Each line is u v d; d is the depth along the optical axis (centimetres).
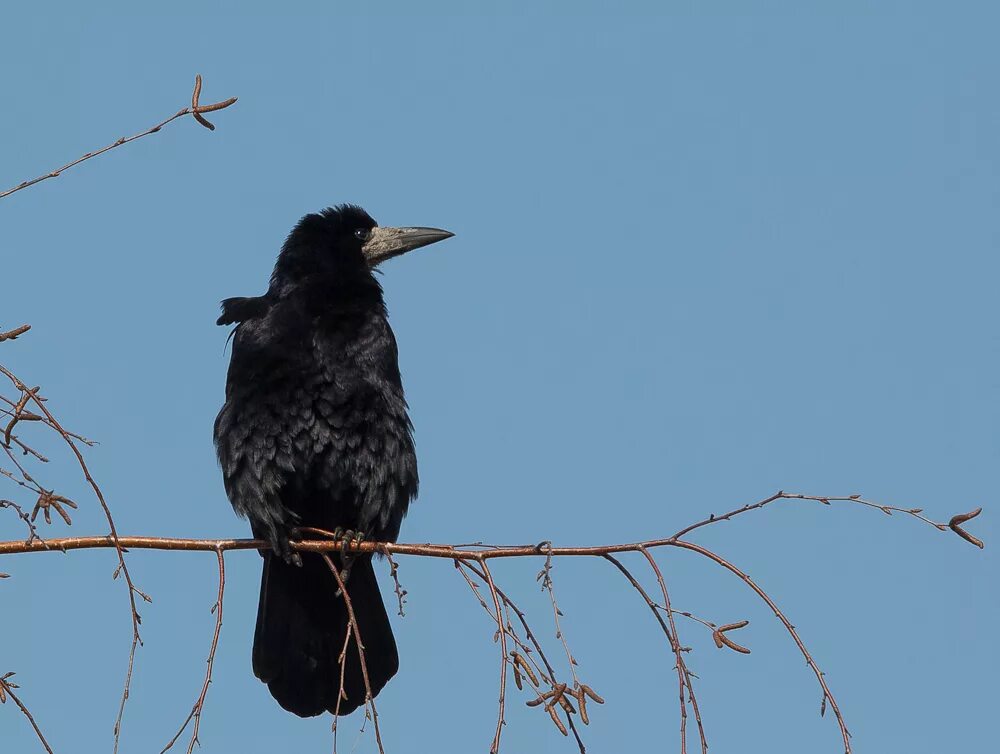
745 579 777
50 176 738
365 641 1164
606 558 810
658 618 779
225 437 1166
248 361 1177
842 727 719
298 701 1161
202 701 727
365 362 1195
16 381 719
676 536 802
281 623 1166
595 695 714
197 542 859
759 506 791
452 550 844
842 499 792
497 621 764
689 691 733
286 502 1167
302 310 1208
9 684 714
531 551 824
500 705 723
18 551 839
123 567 723
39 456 733
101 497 734
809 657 743
